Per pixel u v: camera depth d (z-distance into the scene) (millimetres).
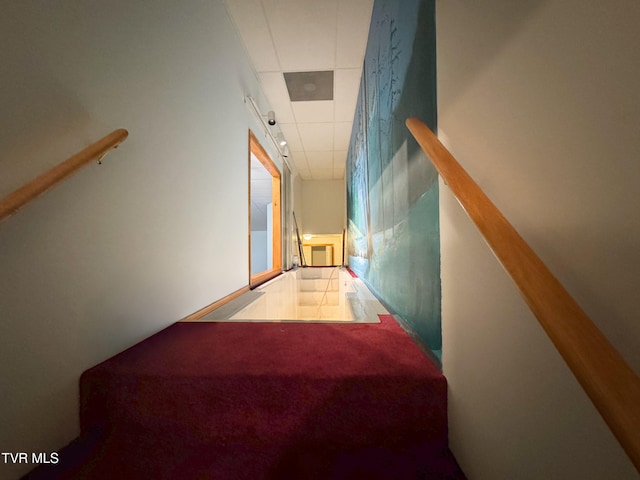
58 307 734
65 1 750
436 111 828
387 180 1604
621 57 315
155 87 1131
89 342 819
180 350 938
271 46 2260
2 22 611
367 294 2076
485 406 580
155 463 729
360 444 740
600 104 341
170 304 1227
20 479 637
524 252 396
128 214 982
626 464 333
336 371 771
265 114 2957
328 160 5086
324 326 1199
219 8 1774
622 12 313
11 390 631
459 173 561
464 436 662
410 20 1104
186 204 1363
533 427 454
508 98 505
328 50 2326
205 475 710
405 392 740
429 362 831
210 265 1625
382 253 1812
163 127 1184
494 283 554
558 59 397
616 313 330
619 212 324
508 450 510
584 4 356
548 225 423
